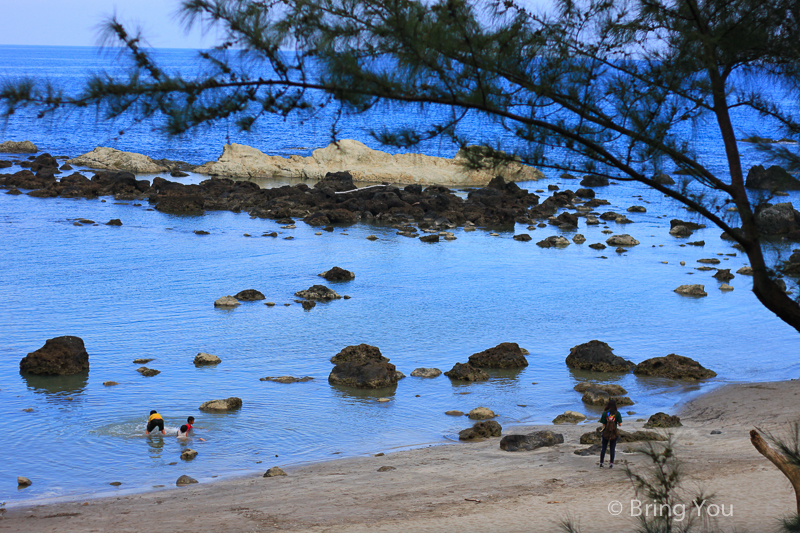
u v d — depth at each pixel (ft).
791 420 88.53
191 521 59.11
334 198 292.40
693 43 35.14
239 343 129.49
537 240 242.17
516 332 142.00
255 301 158.10
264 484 72.28
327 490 67.92
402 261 203.10
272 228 245.86
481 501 60.59
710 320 153.28
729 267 205.87
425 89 32.55
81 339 116.06
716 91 35.96
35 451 83.51
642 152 35.76
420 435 92.48
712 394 106.63
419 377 116.16
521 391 110.93
